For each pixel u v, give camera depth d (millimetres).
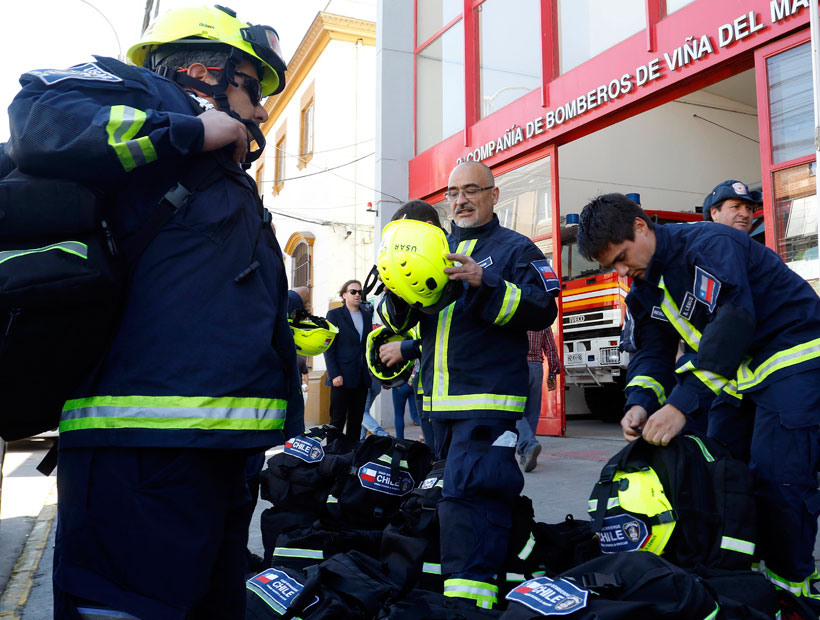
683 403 2357
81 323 1272
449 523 2439
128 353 1359
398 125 11539
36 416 1391
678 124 13109
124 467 1338
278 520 3293
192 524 1380
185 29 1645
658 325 2844
